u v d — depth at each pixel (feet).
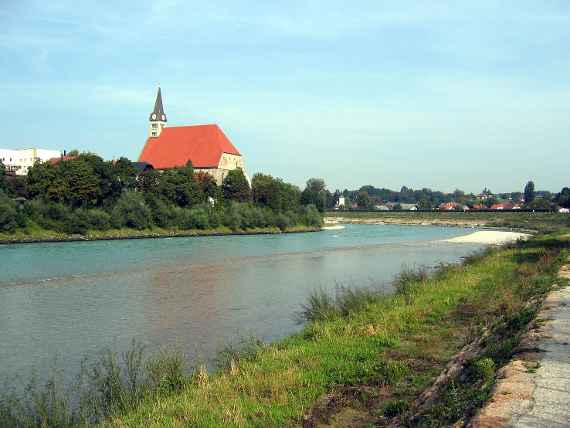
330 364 43.62
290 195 465.47
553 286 69.56
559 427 24.02
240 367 44.37
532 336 41.70
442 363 44.19
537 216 492.95
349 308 68.85
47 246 227.40
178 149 533.96
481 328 52.65
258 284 116.88
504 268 102.47
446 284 84.07
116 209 299.79
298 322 74.74
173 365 45.32
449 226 530.27
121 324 75.97
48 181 300.81
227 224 364.17
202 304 91.86
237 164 554.87
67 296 101.50
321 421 33.27
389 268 150.10
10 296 101.65
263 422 32.12
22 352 61.31
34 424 35.50
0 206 241.35
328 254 200.95
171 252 203.82
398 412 33.81
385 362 43.73
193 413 33.55
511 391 29.09
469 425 24.95
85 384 48.75
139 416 34.81
